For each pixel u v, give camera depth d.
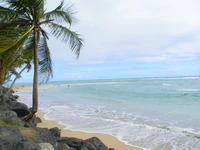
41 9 8.39
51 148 5.00
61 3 8.82
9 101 14.26
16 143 3.89
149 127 10.70
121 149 7.55
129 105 19.25
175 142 8.21
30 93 40.25
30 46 9.30
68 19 8.77
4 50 7.48
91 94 32.84
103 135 9.38
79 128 10.74
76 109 17.33
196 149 7.43
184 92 31.42
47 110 16.91
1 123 6.43
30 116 9.28
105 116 13.95
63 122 12.15
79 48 9.40
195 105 18.36
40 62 9.62
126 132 9.84
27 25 8.62
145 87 46.34
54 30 8.90
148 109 16.64
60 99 26.05
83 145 6.43
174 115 13.70
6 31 7.90
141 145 7.97
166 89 38.50
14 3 7.76
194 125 10.74
